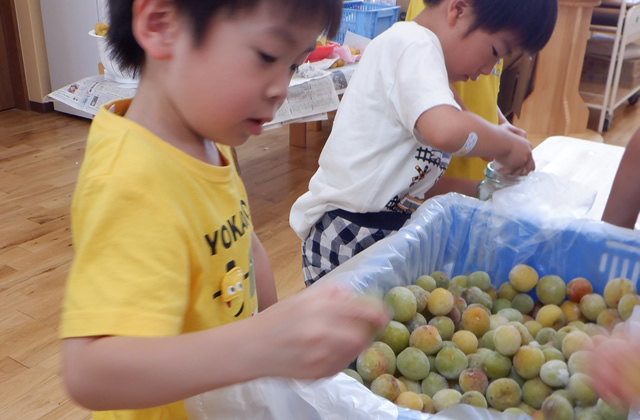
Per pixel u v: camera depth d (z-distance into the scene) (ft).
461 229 3.09
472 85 4.03
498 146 3.06
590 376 1.77
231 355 1.41
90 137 1.75
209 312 1.91
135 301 1.49
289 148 9.85
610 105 11.50
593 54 11.82
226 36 1.57
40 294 5.73
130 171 1.59
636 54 11.78
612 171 4.15
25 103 11.32
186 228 1.69
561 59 8.99
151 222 1.58
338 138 3.36
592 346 2.37
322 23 1.63
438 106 2.86
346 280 2.34
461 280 2.99
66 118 11.01
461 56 3.18
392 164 3.23
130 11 1.75
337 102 7.18
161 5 1.61
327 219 3.48
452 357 2.42
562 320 2.76
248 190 8.25
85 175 1.62
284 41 1.59
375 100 3.21
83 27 10.45
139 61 1.81
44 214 7.31
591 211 3.55
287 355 1.39
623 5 10.57
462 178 4.07
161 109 1.78
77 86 7.16
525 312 2.89
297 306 1.43
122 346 1.44
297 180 8.59
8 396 4.51
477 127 2.93
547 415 2.19
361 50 8.13
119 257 1.51
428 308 2.65
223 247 1.92
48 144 9.68
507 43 3.10
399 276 2.64
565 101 9.20
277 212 7.62
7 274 6.04
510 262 3.05
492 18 2.98
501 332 2.45
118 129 1.70
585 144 4.66
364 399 1.77
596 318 2.71
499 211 3.03
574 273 2.98
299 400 1.78
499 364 2.43
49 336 5.16
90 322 1.46
